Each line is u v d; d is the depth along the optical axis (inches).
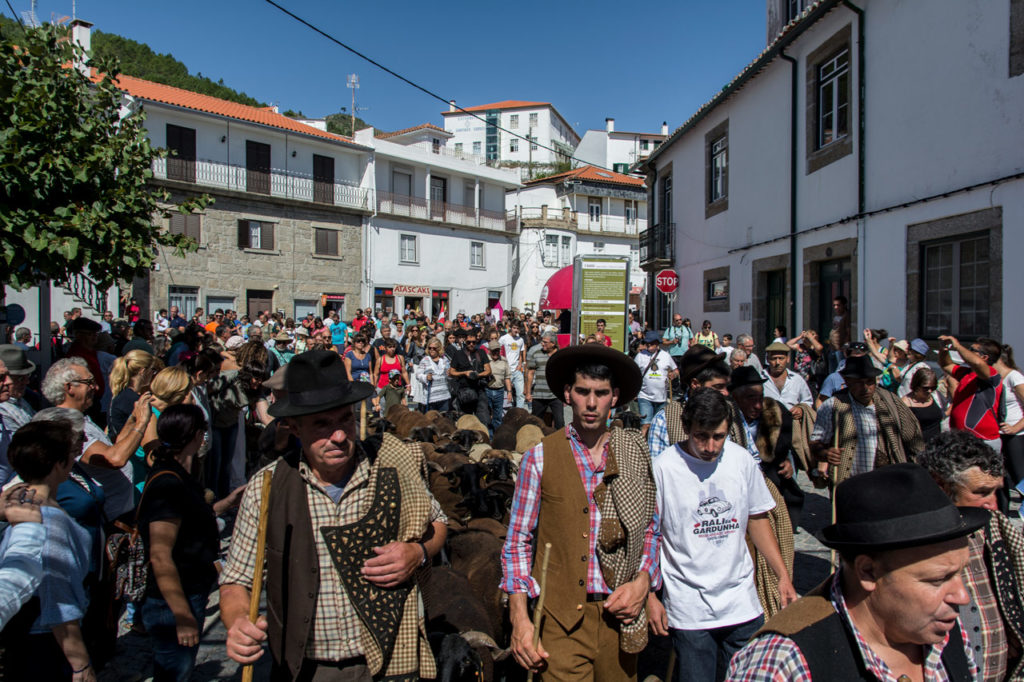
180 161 1079.6
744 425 165.9
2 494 115.2
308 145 1251.8
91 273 201.8
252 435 286.0
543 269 1733.5
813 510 285.9
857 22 435.8
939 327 375.9
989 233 338.0
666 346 524.7
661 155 834.8
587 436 117.0
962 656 71.8
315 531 94.0
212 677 157.6
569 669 110.2
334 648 93.0
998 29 329.1
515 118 3063.5
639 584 111.3
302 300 1239.5
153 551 124.6
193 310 1095.6
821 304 494.3
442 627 142.9
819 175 483.2
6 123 188.7
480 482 225.5
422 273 1441.9
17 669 111.7
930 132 374.6
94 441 167.0
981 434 230.7
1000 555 93.4
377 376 419.8
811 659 62.9
